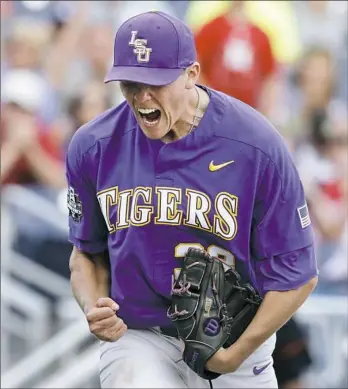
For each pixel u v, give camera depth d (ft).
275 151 45.93
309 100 101.04
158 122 44.60
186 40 44.52
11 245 81.46
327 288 83.51
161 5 104.58
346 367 78.69
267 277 47.55
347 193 90.63
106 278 50.72
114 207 47.34
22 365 78.89
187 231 46.70
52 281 81.61
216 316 47.14
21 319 81.00
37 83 92.89
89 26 100.48
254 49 97.60
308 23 106.22
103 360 49.88
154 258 47.11
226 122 46.16
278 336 69.00
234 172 46.03
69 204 49.47
